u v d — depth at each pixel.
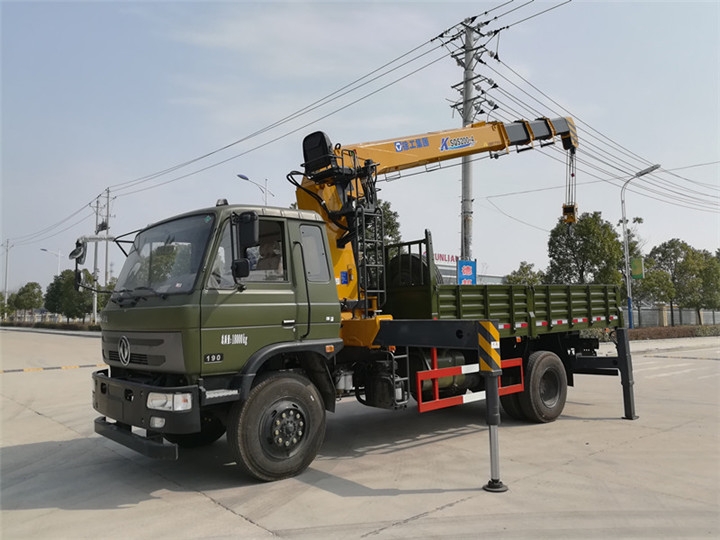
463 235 17.81
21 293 81.25
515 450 6.30
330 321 5.82
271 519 4.25
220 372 4.91
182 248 5.28
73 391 11.75
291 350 5.38
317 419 5.53
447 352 7.29
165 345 4.88
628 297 28.22
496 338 5.03
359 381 6.70
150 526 4.18
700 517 4.16
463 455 6.13
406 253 7.29
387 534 3.89
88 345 28.19
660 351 23.08
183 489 5.07
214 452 6.46
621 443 6.56
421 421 8.21
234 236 5.18
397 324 6.07
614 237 25.86
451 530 3.94
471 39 18.72
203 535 3.97
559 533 3.87
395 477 5.31
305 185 7.12
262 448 5.12
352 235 6.79
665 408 9.04
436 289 6.84
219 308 4.93
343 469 5.63
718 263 42.22
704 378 13.46
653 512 4.26
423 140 8.82
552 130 10.98
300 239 5.74
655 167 25.81
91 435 7.57
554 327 8.36
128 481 5.38
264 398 5.16
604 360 8.42
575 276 26.55
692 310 42.44
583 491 4.78
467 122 18.73
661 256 39.97
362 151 7.86
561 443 6.61
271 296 5.33
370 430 7.61
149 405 4.77
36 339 34.88
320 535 3.91
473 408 9.27
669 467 5.51
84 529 4.15
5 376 14.59
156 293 5.13
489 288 7.49
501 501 4.54
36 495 5.02
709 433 7.09
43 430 7.91
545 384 8.01
